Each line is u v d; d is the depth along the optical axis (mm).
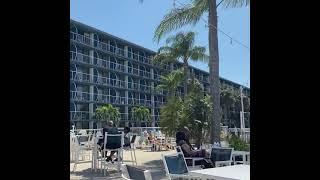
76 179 8188
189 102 15625
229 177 3670
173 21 12836
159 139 18531
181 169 5199
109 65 56531
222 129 13211
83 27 50844
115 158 10766
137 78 62719
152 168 10406
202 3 12109
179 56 29859
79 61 50000
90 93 52094
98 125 50781
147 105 63469
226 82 42281
